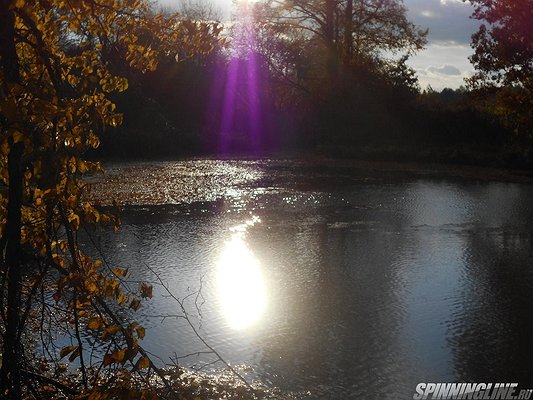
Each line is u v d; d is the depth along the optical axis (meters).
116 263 16.30
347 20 53.78
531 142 45.94
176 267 16.16
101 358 8.99
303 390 9.23
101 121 5.20
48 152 4.79
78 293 5.14
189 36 5.79
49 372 7.82
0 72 5.05
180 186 31.91
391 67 56.25
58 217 5.32
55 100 4.88
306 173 38.88
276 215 24.12
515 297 13.77
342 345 10.95
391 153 47.84
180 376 9.21
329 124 56.56
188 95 55.56
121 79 5.66
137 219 22.94
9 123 4.79
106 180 33.78
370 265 16.53
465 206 26.27
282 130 59.06
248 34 55.31
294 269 16.09
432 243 19.23
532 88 35.38
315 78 57.75
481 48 35.88
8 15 4.98
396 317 12.42
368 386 9.44
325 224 22.31
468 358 10.51
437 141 54.06
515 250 18.38
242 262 16.75
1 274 5.22
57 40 5.64
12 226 5.08
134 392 4.76
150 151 50.56
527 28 34.44
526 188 32.25
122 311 12.19
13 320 5.14
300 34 56.28
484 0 35.53
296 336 11.36
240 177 36.28
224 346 10.79
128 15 5.66
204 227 21.61
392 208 25.78
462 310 12.88
